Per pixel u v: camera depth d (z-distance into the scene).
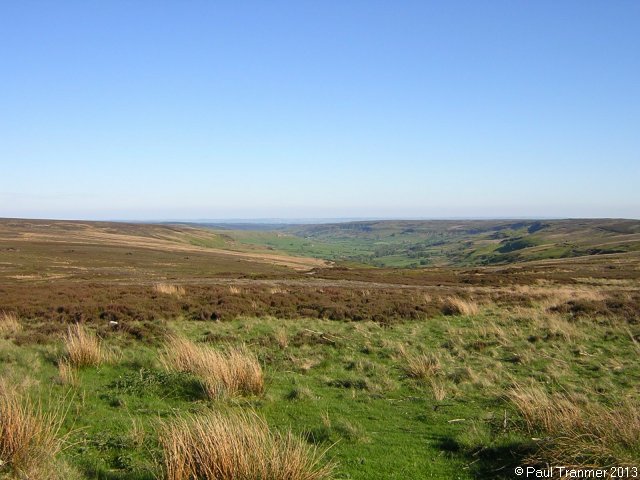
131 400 9.05
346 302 24.80
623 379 11.23
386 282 43.25
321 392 10.23
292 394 9.79
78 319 18.52
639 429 6.33
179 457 5.52
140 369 10.97
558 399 8.84
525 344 15.20
